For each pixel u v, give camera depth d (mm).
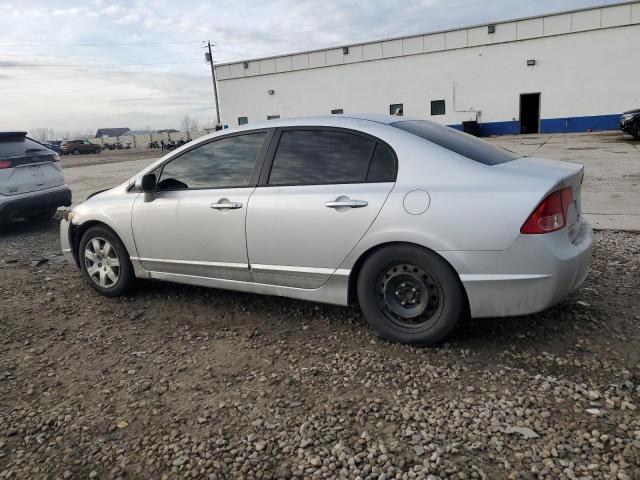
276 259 3674
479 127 29094
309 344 3502
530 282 2949
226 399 2854
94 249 4660
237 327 3859
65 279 5340
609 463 2174
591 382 2816
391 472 2195
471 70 28875
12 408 2861
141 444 2488
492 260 2986
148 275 4422
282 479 2201
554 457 2238
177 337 3742
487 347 3287
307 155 3627
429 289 3207
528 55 27406
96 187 13734
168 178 4230
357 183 3387
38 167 8102
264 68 34656
